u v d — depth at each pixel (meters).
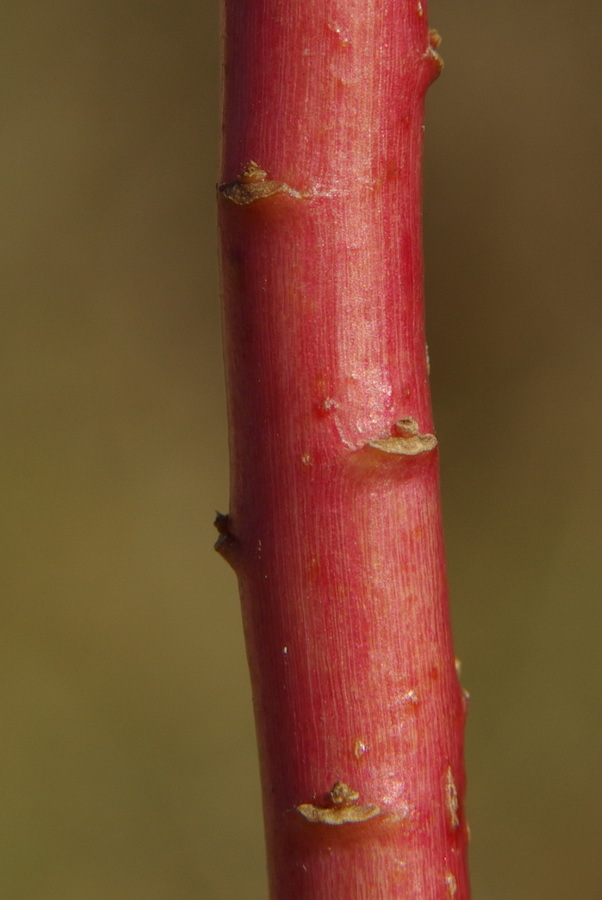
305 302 0.16
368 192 0.16
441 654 0.16
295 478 0.16
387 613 0.16
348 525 0.16
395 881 0.16
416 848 0.16
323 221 0.16
